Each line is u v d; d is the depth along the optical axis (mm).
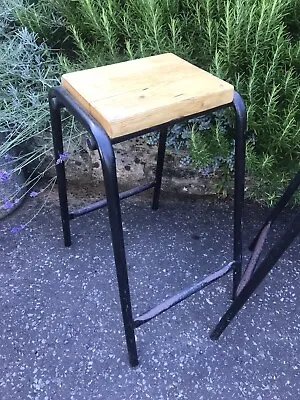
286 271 1417
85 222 1592
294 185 1271
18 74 1548
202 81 1049
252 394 1111
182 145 1555
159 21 1370
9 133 1559
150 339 1226
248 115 1333
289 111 1305
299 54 1325
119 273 1030
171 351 1200
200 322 1270
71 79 1056
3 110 1553
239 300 1117
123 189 1716
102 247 1503
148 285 1377
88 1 1379
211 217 1618
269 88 1368
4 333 1244
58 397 1105
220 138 1414
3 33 1619
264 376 1147
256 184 1542
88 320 1276
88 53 1481
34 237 1538
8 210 1596
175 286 1376
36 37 1612
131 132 933
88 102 958
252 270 1299
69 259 1460
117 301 1327
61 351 1201
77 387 1126
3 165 1500
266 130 1399
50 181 1678
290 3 1389
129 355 1151
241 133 1066
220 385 1129
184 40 1461
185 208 1654
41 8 1655
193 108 992
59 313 1296
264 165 1364
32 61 1607
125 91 1004
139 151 1605
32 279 1396
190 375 1149
